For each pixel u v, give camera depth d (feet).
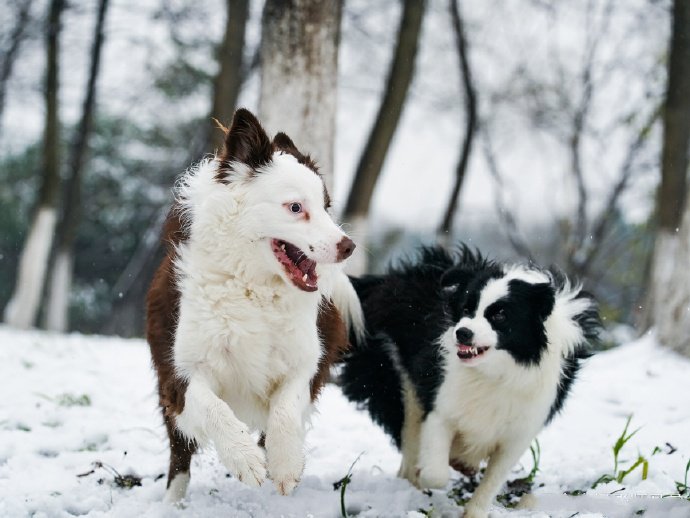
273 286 13.61
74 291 86.28
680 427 19.39
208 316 13.38
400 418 17.53
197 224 13.71
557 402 16.12
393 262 18.84
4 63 68.28
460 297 15.75
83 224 85.61
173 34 66.13
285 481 13.11
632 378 24.91
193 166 14.97
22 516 13.99
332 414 21.94
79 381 24.06
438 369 15.72
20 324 58.44
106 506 14.66
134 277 81.66
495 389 15.17
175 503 14.40
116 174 85.87
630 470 15.65
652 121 61.26
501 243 76.23
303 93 25.13
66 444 17.99
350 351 17.95
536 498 15.39
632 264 73.00
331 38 25.36
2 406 20.80
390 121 40.27
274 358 13.85
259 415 14.56
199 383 13.42
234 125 13.73
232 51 45.65
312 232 13.38
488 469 15.46
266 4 25.39
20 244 86.38
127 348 33.27
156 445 18.29
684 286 27.55
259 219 13.37
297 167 13.79
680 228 28.12
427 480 15.31
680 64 40.11
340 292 16.58
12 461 16.69
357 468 17.46
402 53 40.60
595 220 70.69
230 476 16.17
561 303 16.31
